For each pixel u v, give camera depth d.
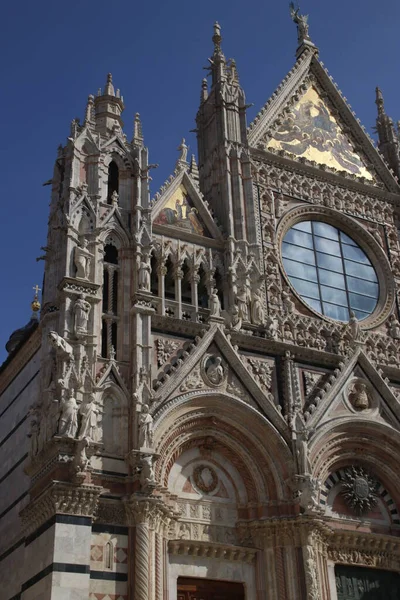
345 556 35.56
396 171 50.53
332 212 45.94
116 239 36.72
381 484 38.78
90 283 33.97
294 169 46.12
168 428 33.44
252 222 42.00
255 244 41.28
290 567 32.78
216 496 34.31
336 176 47.28
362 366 39.66
